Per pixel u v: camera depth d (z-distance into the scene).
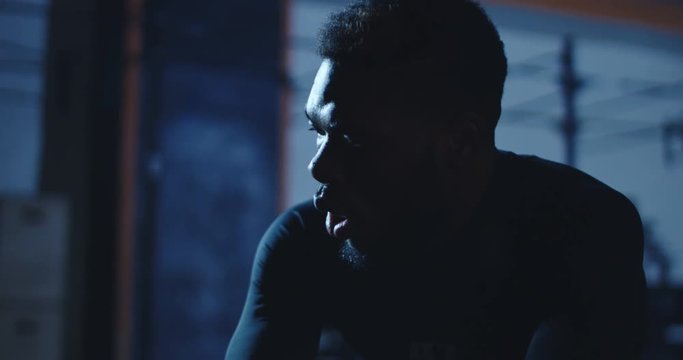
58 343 5.15
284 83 6.53
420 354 0.87
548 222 0.78
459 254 0.80
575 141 7.56
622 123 9.16
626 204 0.80
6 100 7.06
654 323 6.11
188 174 6.70
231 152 6.89
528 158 0.86
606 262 0.74
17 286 5.01
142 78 6.53
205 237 6.71
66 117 6.54
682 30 9.13
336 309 0.91
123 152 6.42
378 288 0.86
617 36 9.11
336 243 0.87
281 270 0.89
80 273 6.41
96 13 4.78
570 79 7.56
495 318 0.82
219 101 6.86
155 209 6.54
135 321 6.38
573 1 8.59
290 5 7.15
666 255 7.38
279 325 0.88
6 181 7.07
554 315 0.76
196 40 6.70
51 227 5.18
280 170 7.05
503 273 0.80
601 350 0.70
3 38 6.96
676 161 8.65
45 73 6.56
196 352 6.55
